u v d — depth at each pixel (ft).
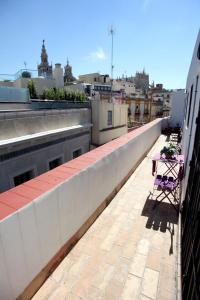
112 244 10.52
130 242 10.69
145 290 8.04
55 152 26.81
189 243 7.99
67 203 9.28
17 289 6.81
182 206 12.51
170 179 14.61
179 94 51.70
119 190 16.84
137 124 92.43
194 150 10.45
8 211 6.37
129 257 9.68
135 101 132.46
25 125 22.26
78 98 54.13
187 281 7.08
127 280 8.48
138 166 23.02
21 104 29.66
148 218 12.87
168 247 10.34
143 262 9.39
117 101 69.46
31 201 7.04
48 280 8.35
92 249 10.14
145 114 140.26
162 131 48.08
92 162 11.64
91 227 11.92
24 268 7.03
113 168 14.98
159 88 221.05
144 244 10.55
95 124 45.29
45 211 7.79
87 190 11.15
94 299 7.65
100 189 12.98
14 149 19.71
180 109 52.26
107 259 9.52
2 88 27.45
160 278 8.58
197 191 8.20
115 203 14.74
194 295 5.77
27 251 7.07
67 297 7.69
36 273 7.72
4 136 19.72
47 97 51.62
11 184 19.62
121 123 59.47
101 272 8.82
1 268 6.05
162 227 11.98
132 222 12.46
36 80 61.77
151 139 32.14
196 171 9.05
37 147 23.04
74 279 8.45
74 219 10.12
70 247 10.05
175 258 9.62
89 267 9.05
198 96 11.71
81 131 34.32
